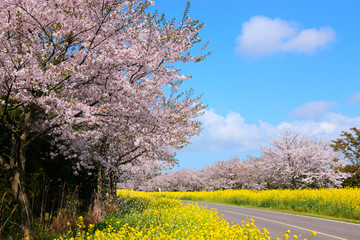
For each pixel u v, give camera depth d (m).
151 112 9.27
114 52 7.88
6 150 10.31
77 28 7.79
